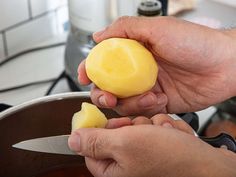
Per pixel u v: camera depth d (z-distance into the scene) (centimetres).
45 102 35
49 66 52
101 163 27
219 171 26
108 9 44
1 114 34
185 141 26
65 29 59
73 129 29
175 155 26
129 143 25
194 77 37
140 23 32
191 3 64
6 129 35
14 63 52
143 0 45
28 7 53
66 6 58
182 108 40
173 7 61
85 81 33
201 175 26
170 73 37
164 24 33
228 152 29
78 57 46
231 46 35
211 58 35
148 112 35
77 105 36
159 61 36
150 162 26
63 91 48
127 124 30
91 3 44
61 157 39
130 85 29
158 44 33
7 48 54
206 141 31
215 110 45
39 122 36
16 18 53
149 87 30
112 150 25
